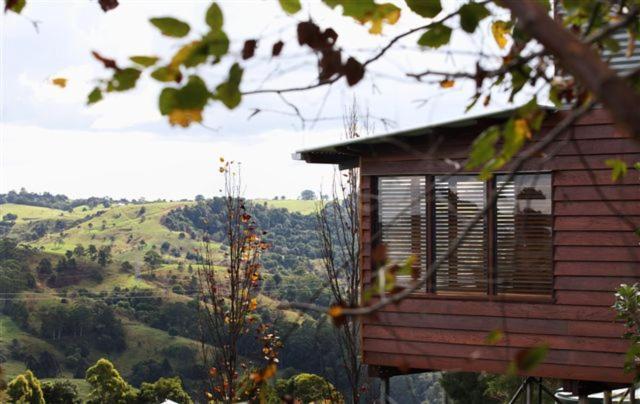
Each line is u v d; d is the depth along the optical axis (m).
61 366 64.25
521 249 10.62
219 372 12.77
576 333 10.38
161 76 1.49
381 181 11.37
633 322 7.98
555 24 1.19
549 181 10.47
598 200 10.21
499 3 1.76
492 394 21.17
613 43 2.04
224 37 1.48
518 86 1.97
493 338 1.49
